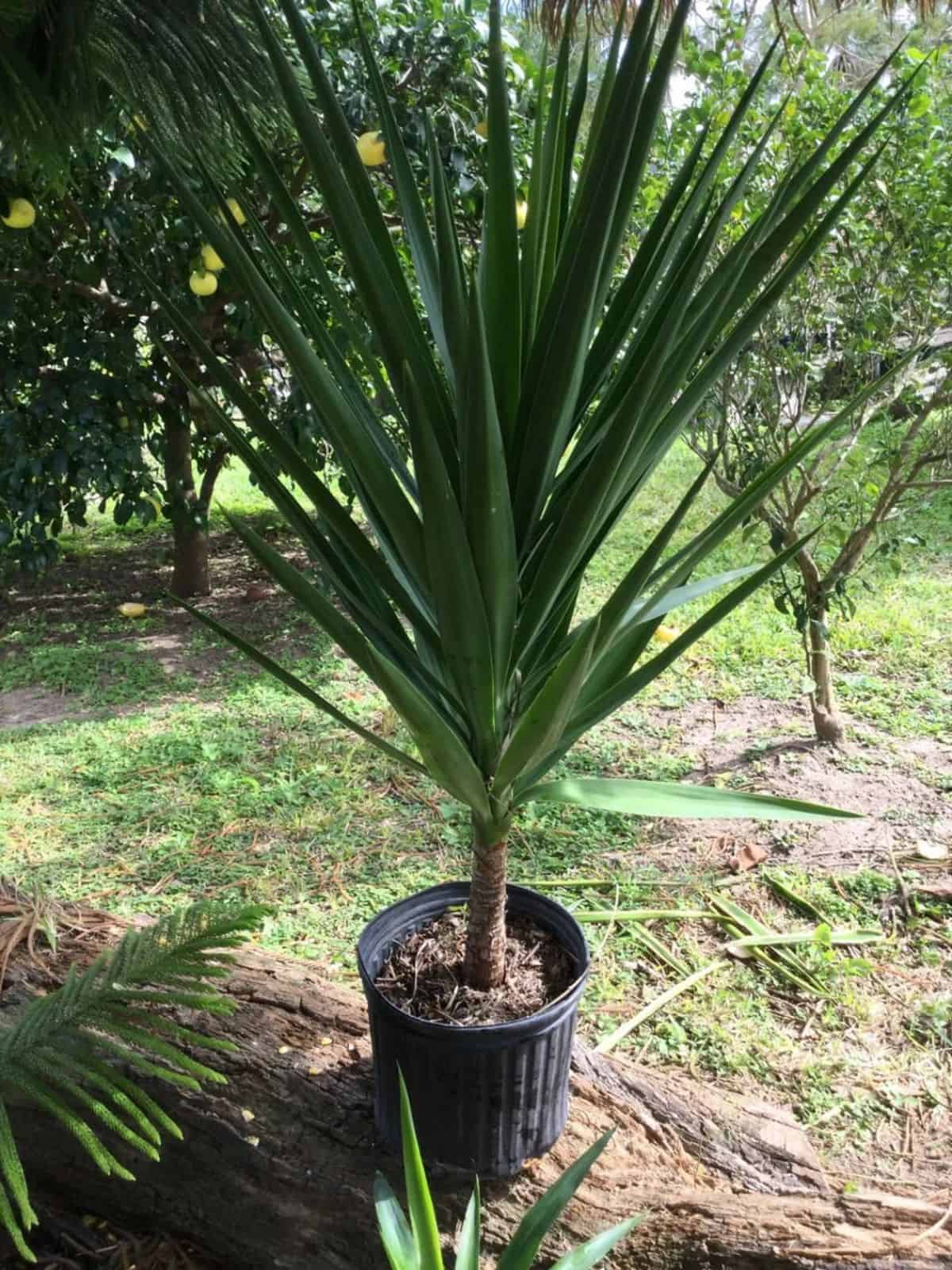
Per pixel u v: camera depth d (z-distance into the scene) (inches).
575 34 81.5
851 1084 96.0
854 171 134.0
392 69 161.5
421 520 54.6
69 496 189.8
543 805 144.8
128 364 189.6
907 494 209.5
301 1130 75.6
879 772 150.8
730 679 185.5
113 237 169.3
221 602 239.3
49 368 191.6
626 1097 83.4
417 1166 55.6
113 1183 79.8
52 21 66.9
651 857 133.6
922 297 138.8
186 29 69.0
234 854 134.5
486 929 68.9
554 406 53.6
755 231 51.9
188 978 86.7
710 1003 106.3
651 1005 105.3
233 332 185.8
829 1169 84.9
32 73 69.6
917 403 147.7
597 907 123.1
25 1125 79.1
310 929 118.0
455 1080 66.3
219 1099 77.0
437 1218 68.9
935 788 145.4
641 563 52.0
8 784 152.6
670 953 114.3
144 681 193.5
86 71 70.6
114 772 156.2
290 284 59.5
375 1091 74.4
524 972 72.2
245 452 59.0
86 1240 81.7
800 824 139.0
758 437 146.8
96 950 93.0
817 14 104.2
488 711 58.7
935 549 242.2
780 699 176.7
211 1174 75.9
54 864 131.3
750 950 113.8
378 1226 66.1
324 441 205.5
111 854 134.5
